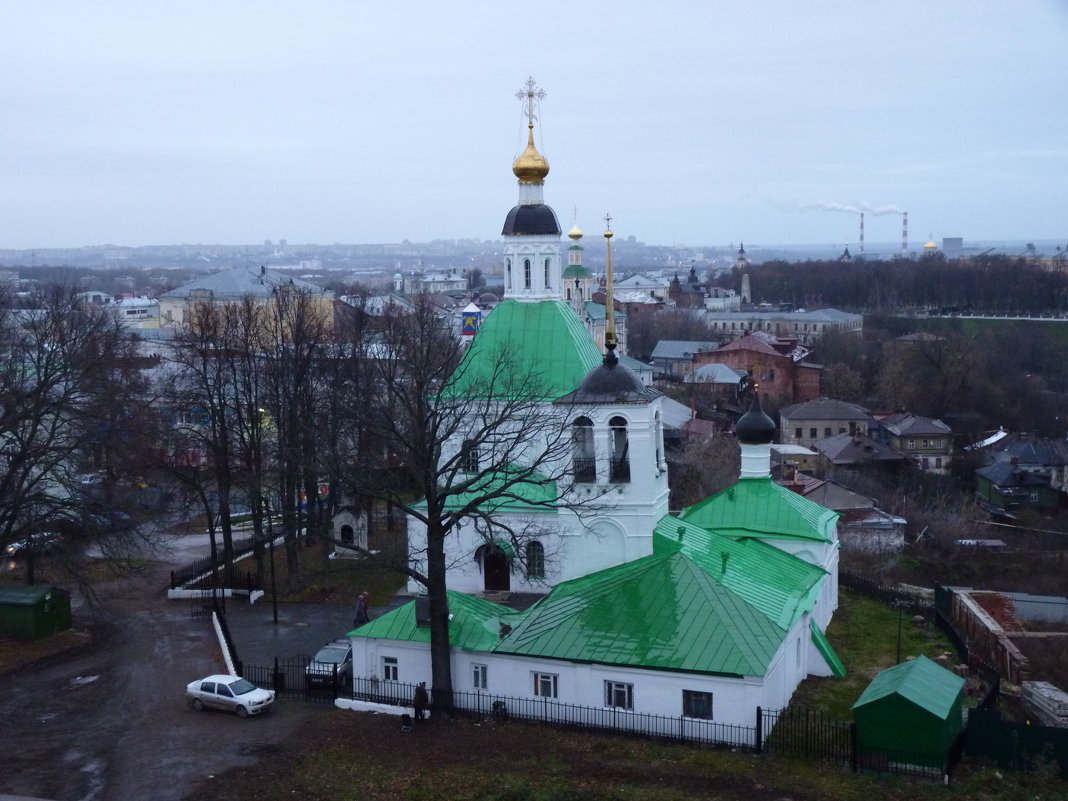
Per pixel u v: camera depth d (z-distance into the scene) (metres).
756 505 54.34
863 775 35.47
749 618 40.38
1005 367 160.12
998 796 33.88
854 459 112.88
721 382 151.50
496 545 49.22
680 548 45.25
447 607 42.97
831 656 46.97
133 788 35.62
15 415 59.03
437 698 41.94
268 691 43.50
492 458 50.22
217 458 65.38
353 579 63.75
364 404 55.97
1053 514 105.06
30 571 58.56
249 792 35.16
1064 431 139.50
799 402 147.12
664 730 39.00
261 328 87.88
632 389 47.75
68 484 58.09
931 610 57.34
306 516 57.28
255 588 61.88
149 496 85.00
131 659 50.62
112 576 67.81
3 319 82.44
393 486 57.84
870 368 174.50
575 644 40.91
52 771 37.06
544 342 58.41
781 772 35.66
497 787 34.88
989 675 46.25
